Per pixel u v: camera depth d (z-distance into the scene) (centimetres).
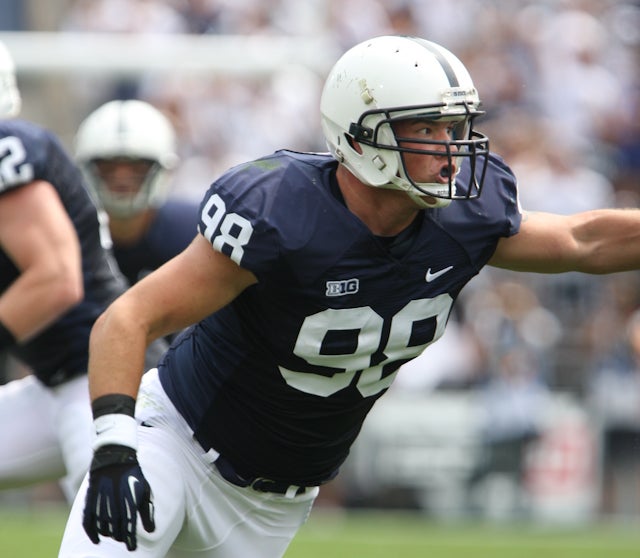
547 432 2675
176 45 3028
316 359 1018
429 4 3531
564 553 2100
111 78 3272
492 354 2823
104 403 955
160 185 1748
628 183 3425
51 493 2662
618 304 2991
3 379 2169
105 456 951
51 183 1263
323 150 3419
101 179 1723
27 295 1197
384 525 2475
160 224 1720
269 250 965
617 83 3528
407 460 2652
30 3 3369
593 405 2733
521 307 2923
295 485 1116
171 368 1103
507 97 3450
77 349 1332
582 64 3494
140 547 1036
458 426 2664
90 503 953
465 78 996
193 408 1077
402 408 2667
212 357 1059
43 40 3000
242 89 3375
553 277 2998
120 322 962
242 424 1066
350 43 3494
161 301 970
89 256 1334
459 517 2625
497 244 1041
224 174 996
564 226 1056
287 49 3059
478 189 1000
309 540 2172
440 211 1009
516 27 3519
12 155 1220
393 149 970
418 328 1030
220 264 977
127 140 1712
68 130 3259
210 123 3344
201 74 3172
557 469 2664
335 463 1130
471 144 977
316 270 975
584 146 3397
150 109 1773
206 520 1105
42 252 1205
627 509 2666
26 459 1389
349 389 1050
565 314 2966
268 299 992
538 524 2619
